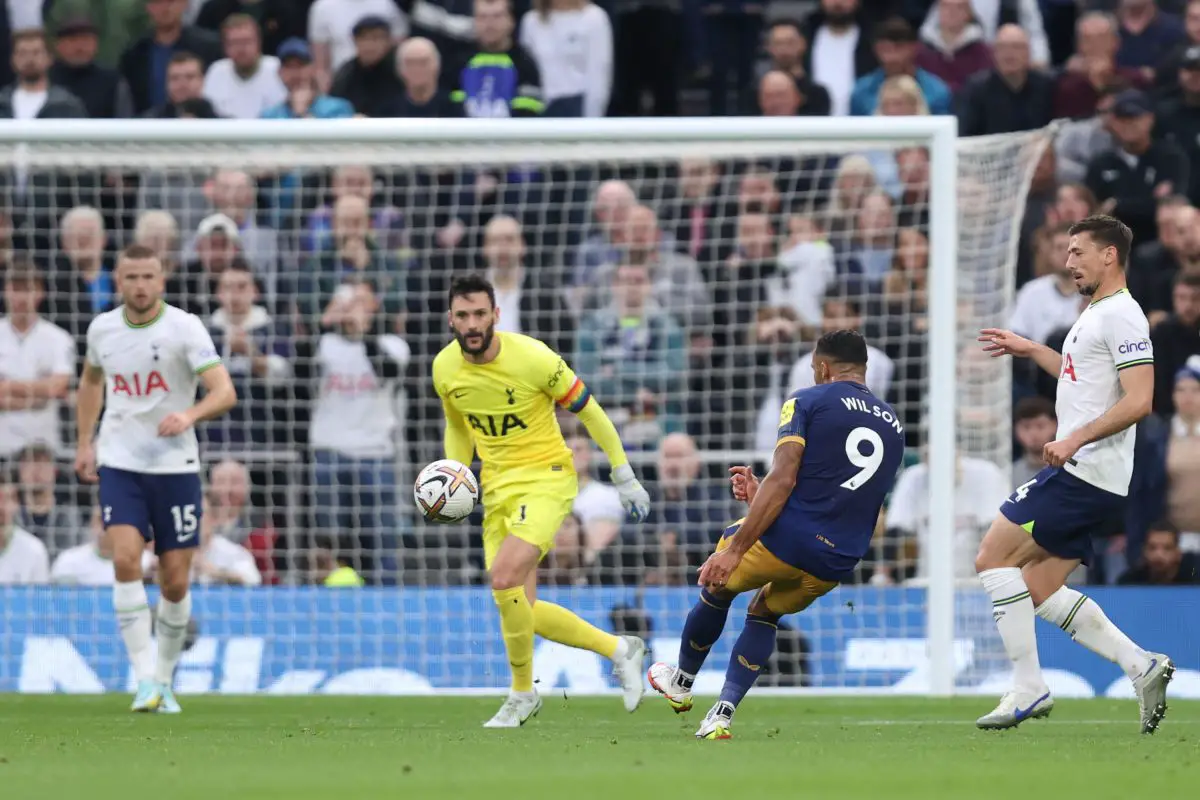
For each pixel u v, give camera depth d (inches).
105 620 1455.5
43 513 1560.0
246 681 1439.5
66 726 1067.3
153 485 1196.5
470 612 1444.4
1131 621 1411.2
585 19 1969.7
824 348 918.4
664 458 1541.6
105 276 1721.2
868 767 714.8
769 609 923.4
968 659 1461.6
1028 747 850.1
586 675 1414.9
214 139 1446.9
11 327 1619.1
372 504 1603.1
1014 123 1841.8
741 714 1214.3
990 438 1520.7
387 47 1878.7
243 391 1620.3
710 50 2058.3
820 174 1740.9
